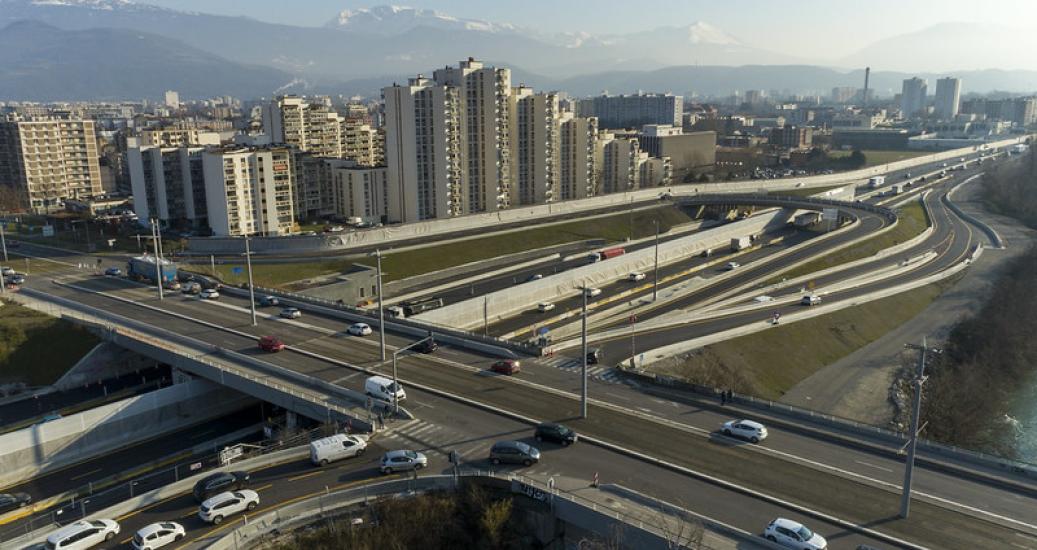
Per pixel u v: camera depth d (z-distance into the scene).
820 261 180.25
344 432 69.12
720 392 78.75
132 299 124.12
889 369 125.44
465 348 97.31
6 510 72.75
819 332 133.25
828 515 54.12
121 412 91.44
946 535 51.66
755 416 73.69
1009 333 141.62
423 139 196.50
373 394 76.12
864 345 135.62
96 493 78.56
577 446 66.12
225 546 51.12
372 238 166.25
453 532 55.75
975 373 125.69
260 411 104.12
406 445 67.00
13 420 94.56
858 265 178.25
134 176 193.38
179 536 52.62
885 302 152.50
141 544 50.66
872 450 65.56
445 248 166.62
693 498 56.72
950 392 116.94
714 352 113.69
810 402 110.88
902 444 66.31
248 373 85.81
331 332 103.56
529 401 77.19
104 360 110.56
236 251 156.50
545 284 149.38
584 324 71.44
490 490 59.12
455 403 76.75
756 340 122.50
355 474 61.88
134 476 83.44
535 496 57.22
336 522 54.66
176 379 103.69
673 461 62.84
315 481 60.81
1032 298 156.50
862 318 143.00
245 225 173.50
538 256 176.38
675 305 142.88
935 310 155.50
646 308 141.38
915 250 196.62
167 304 120.62
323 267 146.62
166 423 96.19
